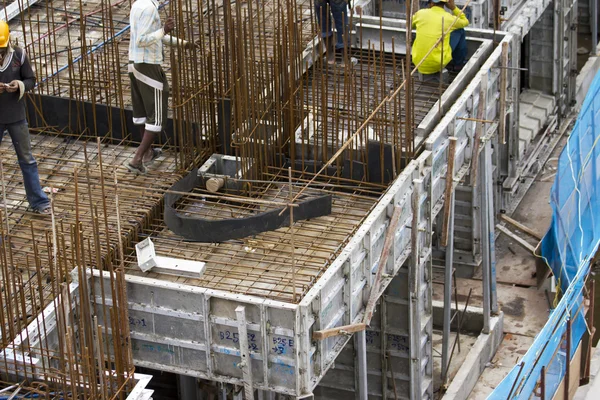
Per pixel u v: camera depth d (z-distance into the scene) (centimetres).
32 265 1362
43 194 1470
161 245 1423
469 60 1791
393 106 1684
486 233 1797
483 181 1772
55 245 1110
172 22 1509
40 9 2034
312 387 1290
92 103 1642
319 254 1387
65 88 1769
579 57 2808
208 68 1587
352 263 1339
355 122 1591
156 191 1511
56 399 1139
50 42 1769
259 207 1498
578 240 1777
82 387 1131
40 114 1672
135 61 1508
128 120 1650
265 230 1409
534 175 2344
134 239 1427
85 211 1463
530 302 1988
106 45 1767
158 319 1297
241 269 1365
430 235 1587
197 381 1512
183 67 1584
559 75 2461
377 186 1546
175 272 1342
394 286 1600
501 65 1775
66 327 1116
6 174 1565
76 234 1096
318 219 1471
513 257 2109
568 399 1612
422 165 1523
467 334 1900
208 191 1518
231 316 1266
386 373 1669
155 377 1711
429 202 1559
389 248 1391
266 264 1375
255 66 1527
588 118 1867
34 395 1155
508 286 2034
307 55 1777
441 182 1617
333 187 1570
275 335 1249
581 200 1786
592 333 1678
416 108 1745
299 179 1523
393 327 1630
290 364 1257
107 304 1310
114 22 1972
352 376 1678
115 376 1148
